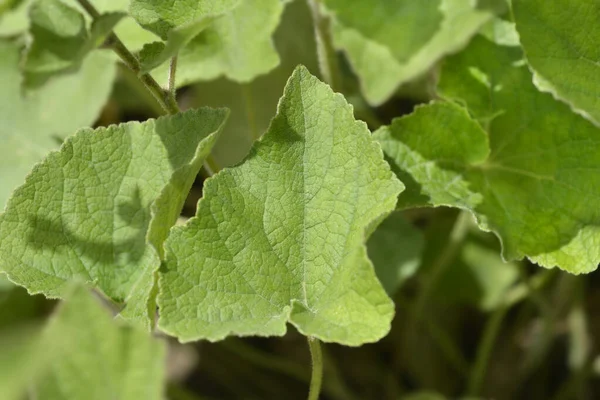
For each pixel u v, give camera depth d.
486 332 0.65
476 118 0.54
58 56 0.47
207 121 0.51
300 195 0.49
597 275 0.71
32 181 0.50
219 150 0.63
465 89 0.54
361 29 0.58
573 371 0.67
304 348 0.71
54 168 0.51
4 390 0.44
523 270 0.64
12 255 0.50
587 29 0.51
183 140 0.51
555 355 0.70
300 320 0.46
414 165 0.53
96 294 0.53
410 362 0.69
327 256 0.48
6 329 0.45
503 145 0.53
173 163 0.51
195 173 0.49
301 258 0.48
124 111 0.70
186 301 0.47
